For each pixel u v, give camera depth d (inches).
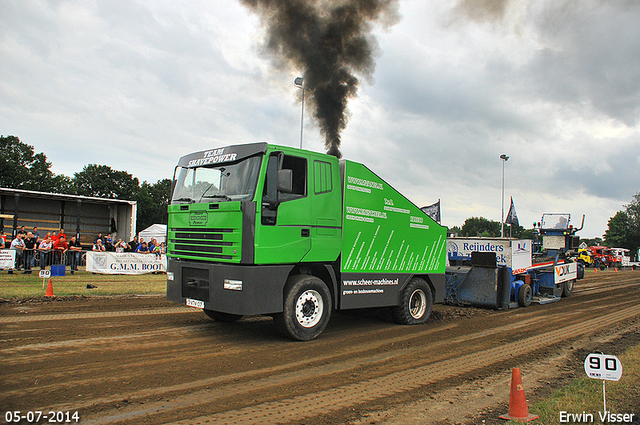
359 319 383.6
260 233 258.8
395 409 171.8
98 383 185.8
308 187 286.7
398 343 289.7
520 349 281.7
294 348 263.7
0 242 671.1
